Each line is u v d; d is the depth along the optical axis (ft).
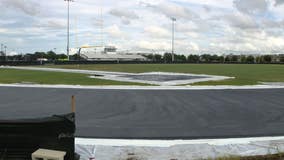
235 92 56.59
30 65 199.21
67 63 217.15
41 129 16.07
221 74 111.65
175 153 19.75
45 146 16.07
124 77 92.79
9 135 15.99
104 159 18.47
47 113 34.71
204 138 24.25
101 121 30.42
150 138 24.13
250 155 18.76
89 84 70.44
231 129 27.37
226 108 38.63
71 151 16.39
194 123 29.78
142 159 18.45
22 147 16.03
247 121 30.86
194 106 40.14
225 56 390.42
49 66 186.29
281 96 50.83
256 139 23.85
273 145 21.59
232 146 21.54
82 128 27.37
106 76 96.84
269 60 365.40
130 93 54.03
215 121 30.76
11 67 172.24
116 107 39.01
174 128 27.66
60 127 16.22
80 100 45.11
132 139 23.79
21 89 60.13
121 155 19.27
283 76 102.12
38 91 56.70
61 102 43.04
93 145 21.70
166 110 37.01
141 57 416.05
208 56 390.83
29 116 32.99
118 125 28.71
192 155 19.30
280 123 30.01
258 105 41.22
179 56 408.26
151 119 31.55
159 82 76.48
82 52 383.86
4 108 37.91
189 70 141.38
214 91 57.98
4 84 69.92
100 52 398.62
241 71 135.85
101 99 46.24
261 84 72.90
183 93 54.54
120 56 398.42
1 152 16.01
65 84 70.18
